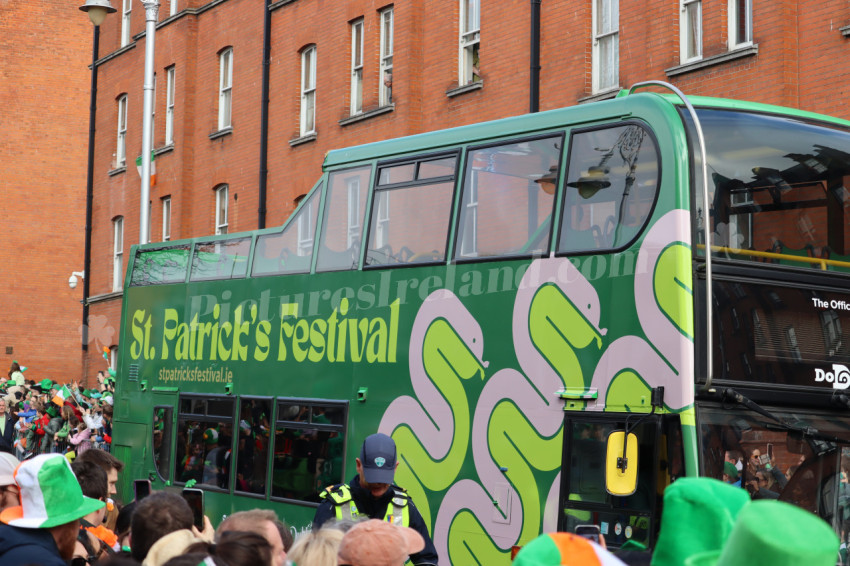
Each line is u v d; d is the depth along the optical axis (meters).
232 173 30.17
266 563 4.57
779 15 16.83
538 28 21.12
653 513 8.39
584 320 9.23
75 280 42.59
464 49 23.12
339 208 12.24
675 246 8.62
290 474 12.24
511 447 9.68
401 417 10.84
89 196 37.38
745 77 17.34
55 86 47.38
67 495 5.63
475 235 10.46
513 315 9.88
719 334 8.59
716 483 3.35
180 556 4.33
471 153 10.74
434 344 10.60
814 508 8.66
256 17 29.41
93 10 23.50
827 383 8.95
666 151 8.90
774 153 9.34
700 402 8.42
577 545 2.97
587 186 9.51
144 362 15.56
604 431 8.90
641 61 19.17
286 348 12.62
